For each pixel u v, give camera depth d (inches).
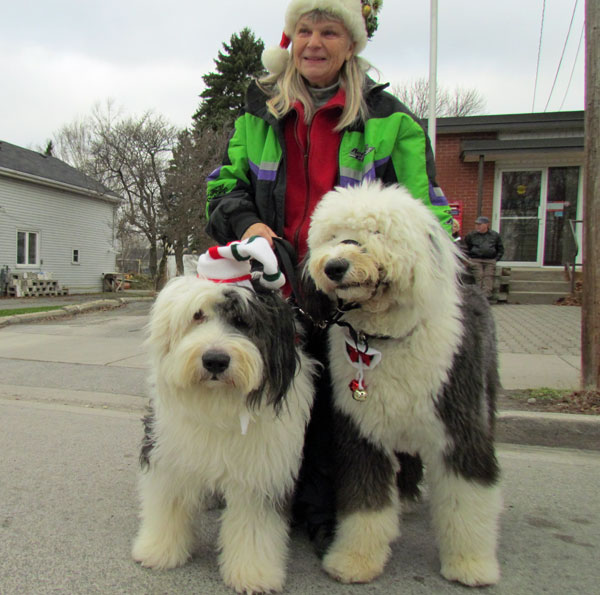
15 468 138.0
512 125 491.2
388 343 81.6
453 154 510.9
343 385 86.7
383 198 79.7
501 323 353.1
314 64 102.3
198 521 98.1
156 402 88.6
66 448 153.8
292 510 101.7
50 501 118.8
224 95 1228.5
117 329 380.5
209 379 75.3
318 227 82.4
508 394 193.6
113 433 167.9
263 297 83.3
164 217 823.1
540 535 107.3
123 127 851.4
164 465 88.6
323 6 99.2
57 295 865.5
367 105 104.1
